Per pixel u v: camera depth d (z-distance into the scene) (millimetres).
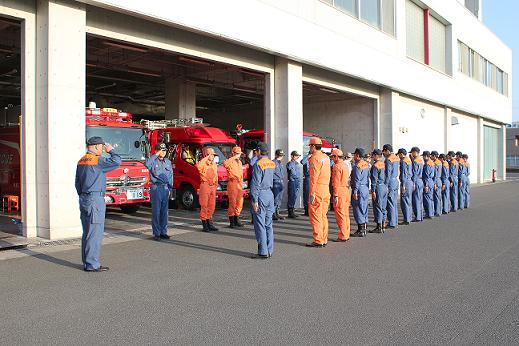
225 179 15500
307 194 14438
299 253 8531
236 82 20594
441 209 15047
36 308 5375
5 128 13672
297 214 14641
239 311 5258
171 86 20594
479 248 8969
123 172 12688
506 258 8016
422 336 4512
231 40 12789
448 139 28391
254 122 28828
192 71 18844
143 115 29469
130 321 4949
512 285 6277
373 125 21859
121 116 13461
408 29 23469
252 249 8875
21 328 4758
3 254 8281
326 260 7906
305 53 15383
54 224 9547
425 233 11008
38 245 9016
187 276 6805
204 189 11016
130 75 20141
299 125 15914
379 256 8242
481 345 4297
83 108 9961
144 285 6320
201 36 12961
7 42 13953
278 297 5773
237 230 11328
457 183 16125
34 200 9789
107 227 11797
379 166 11273
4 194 13781
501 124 40250
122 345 4324
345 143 22656
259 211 8023
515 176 50375
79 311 5273
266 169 8055
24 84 9602
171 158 15969
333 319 4988
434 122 27141
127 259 7965
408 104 24016
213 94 24203
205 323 4887
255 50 14781
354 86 19812
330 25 16672
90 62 16578
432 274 6891
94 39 13164
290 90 15484
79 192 7176
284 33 14453
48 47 9406
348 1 18016
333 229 11641
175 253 8492
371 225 12523
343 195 9852
